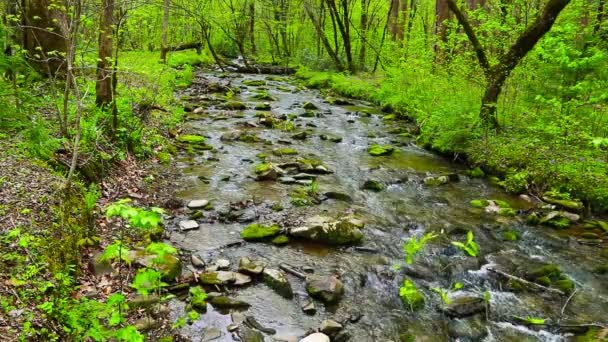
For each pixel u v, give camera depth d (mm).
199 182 8961
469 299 5707
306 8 27516
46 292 4355
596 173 9273
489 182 10289
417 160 11633
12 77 7246
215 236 6922
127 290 5121
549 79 11188
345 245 7016
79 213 5965
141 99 11523
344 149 12180
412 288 5258
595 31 11242
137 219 3209
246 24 32719
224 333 4809
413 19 25078
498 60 12039
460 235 7680
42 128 6859
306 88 21469
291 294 5625
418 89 15414
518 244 7516
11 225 4918
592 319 5590
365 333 5094
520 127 11547
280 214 7785
